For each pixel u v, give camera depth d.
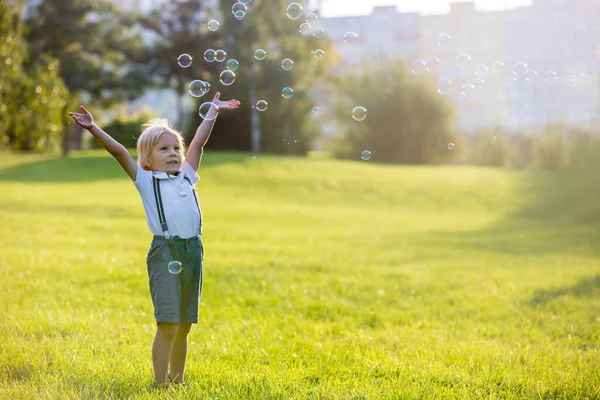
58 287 5.98
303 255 9.41
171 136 3.30
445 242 12.03
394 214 18.05
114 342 4.16
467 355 4.12
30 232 10.27
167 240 3.14
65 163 25.06
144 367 3.59
